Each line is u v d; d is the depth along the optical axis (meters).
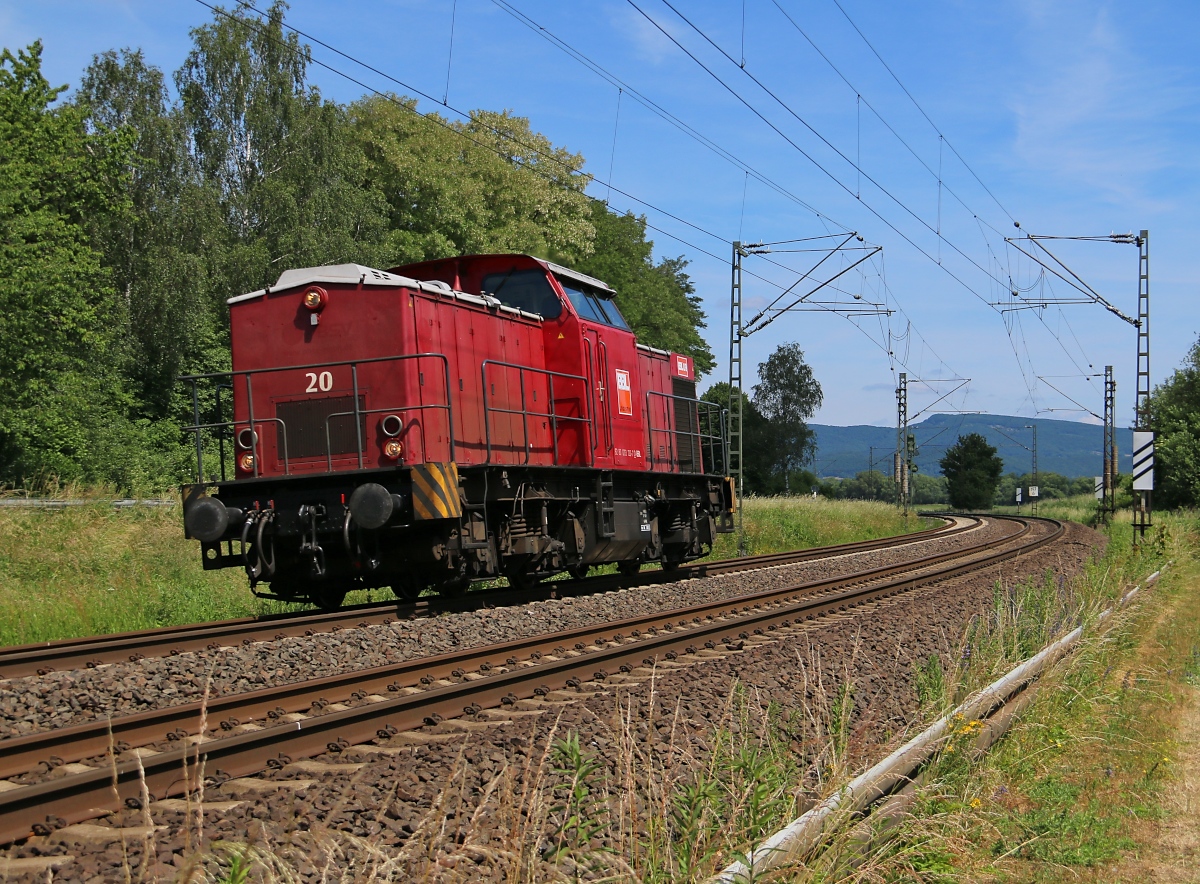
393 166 39.97
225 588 15.05
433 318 12.53
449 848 4.41
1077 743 7.74
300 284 12.54
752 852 4.20
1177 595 17.70
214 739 6.28
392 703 6.81
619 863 4.10
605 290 16.45
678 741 6.32
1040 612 11.29
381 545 12.31
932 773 5.80
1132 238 34.94
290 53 38.75
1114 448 46.62
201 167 37.78
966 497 102.81
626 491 16.22
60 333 25.48
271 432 12.57
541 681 8.23
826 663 9.18
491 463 12.56
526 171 43.19
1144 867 5.62
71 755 5.89
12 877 4.13
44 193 29.38
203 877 3.73
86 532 15.70
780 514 35.56
